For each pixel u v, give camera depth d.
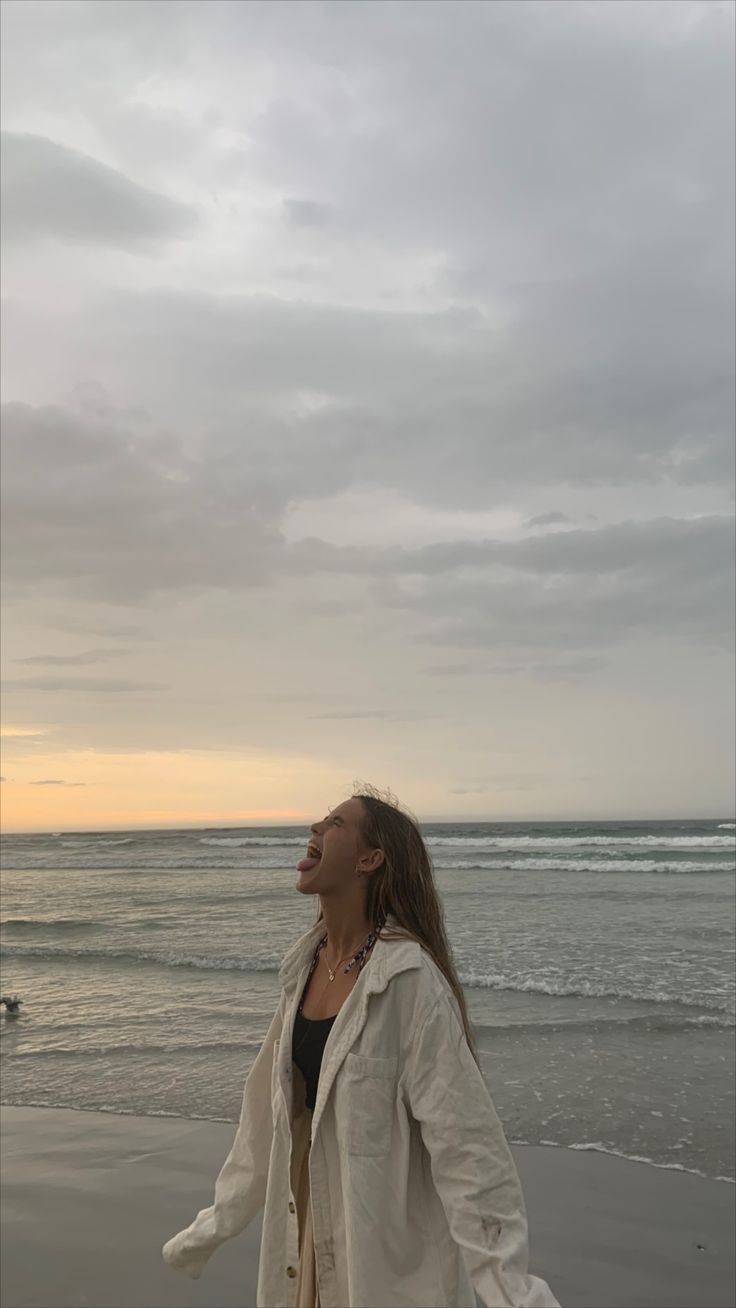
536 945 13.28
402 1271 1.69
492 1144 1.68
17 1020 10.10
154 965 13.21
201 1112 6.83
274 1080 1.95
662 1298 4.17
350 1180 1.69
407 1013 1.79
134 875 33.94
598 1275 4.39
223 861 40.50
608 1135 6.12
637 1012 9.21
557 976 10.98
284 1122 1.88
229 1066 7.98
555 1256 4.59
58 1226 5.00
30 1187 5.55
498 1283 1.54
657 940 13.48
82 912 20.70
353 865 2.02
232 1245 4.72
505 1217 1.63
